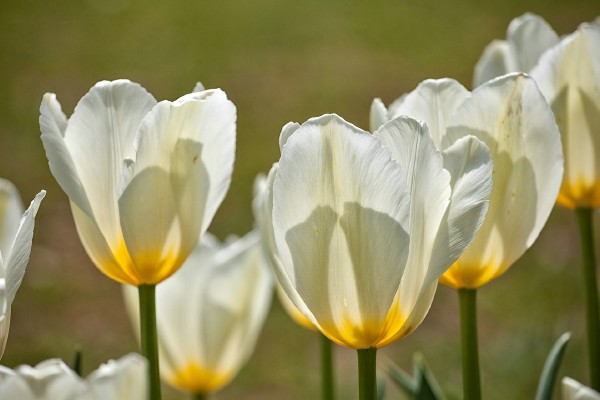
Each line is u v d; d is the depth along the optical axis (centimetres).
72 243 272
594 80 87
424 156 77
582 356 188
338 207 77
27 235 76
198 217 82
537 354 192
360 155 76
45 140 81
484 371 190
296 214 77
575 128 88
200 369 96
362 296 77
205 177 82
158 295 96
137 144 80
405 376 94
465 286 83
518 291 229
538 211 82
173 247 82
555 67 87
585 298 90
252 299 96
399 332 78
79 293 249
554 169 82
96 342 226
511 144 81
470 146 78
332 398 93
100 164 81
